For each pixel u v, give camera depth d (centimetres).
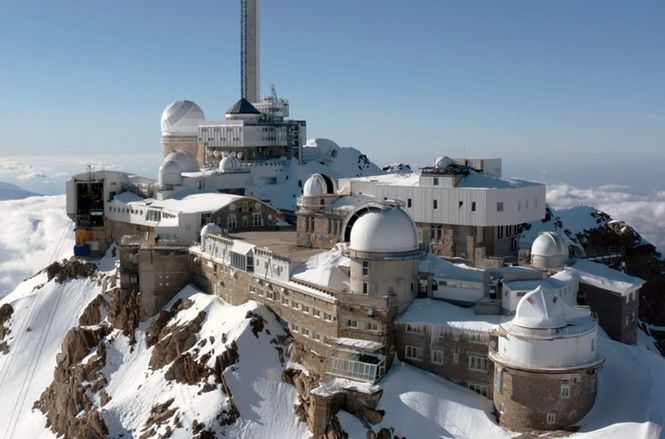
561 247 13525
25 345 18862
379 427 11119
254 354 13612
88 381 16062
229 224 18800
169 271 17112
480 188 14700
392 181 16462
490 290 12156
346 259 13550
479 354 11394
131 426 13612
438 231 15275
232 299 15750
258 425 12575
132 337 16662
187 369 13925
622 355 11538
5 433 16550
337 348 12206
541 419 10394
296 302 13738
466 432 10725
